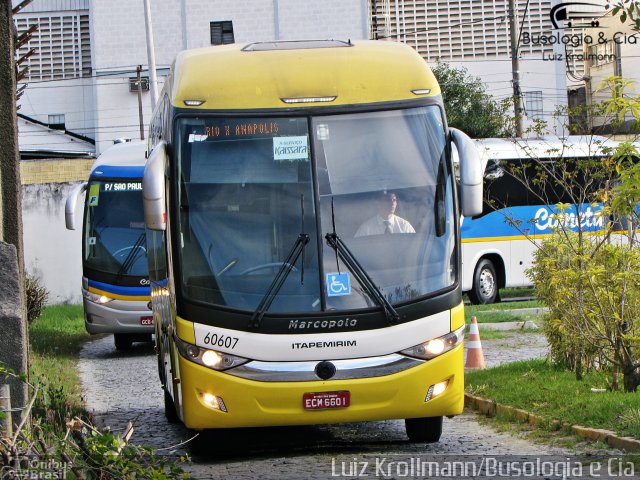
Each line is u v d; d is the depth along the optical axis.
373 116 11.24
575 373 14.41
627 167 12.56
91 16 61.72
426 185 11.12
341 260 10.73
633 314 13.31
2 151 10.81
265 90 11.26
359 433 12.71
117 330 23.75
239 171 10.98
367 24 61.97
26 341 10.35
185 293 10.71
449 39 63.94
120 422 14.34
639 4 12.12
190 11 61.84
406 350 10.66
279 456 11.24
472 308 28.77
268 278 10.65
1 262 10.26
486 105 50.69
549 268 13.81
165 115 12.22
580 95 64.00
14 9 12.09
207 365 10.52
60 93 65.00
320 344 10.52
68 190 39.91
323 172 10.99
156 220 10.59
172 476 8.39
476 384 14.41
